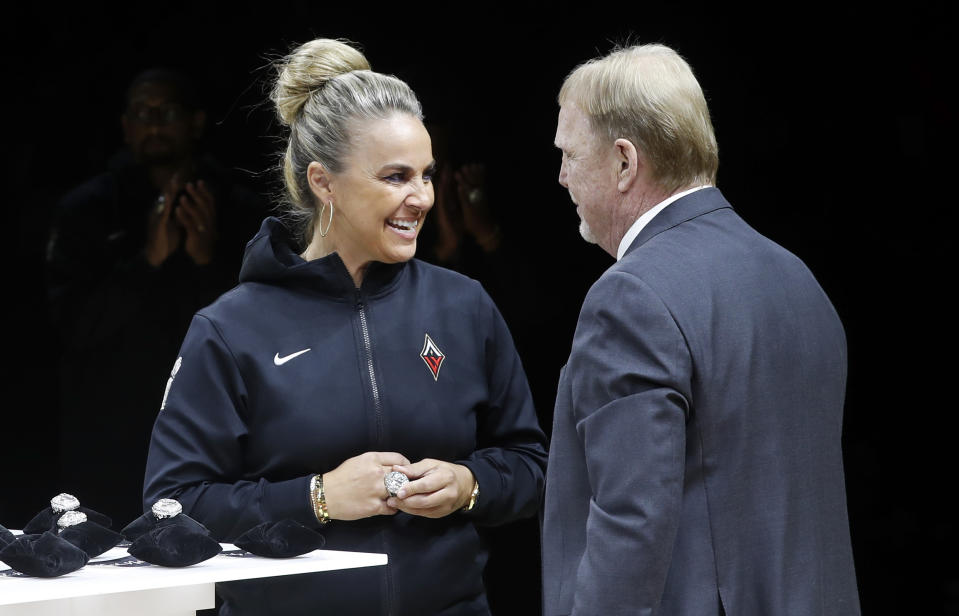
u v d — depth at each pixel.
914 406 14.51
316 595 6.76
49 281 12.78
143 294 12.73
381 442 6.87
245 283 7.17
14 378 12.68
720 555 5.29
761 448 5.38
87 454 12.77
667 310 5.29
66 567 4.69
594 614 5.16
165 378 12.74
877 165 14.09
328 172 6.83
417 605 6.85
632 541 5.11
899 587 14.59
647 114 5.68
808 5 13.83
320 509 6.57
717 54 13.91
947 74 13.91
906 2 13.81
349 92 6.84
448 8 13.22
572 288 13.38
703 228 5.69
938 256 14.18
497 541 13.08
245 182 12.98
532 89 13.32
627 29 13.58
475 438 7.25
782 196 14.12
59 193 12.91
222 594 6.96
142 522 5.41
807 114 14.02
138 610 5.12
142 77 12.76
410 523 6.90
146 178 12.80
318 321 6.97
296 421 6.76
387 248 6.84
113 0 13.02
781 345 5.52
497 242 13.25
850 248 14.20
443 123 13.16
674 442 5.18
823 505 5.55
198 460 6.70
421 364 7.03
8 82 12.91
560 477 5.73
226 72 13.05
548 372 13.38
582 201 6.00
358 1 13.22
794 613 5.27
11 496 12.70
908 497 14.59
